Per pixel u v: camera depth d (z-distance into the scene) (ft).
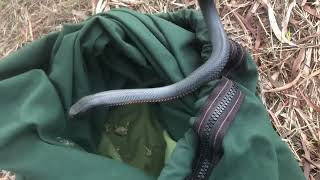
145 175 4.40
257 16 6.19
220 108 4.27
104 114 5.01
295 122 5.69
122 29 4.74
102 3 6.58
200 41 4.87
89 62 4.91
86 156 4.36
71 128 4.79
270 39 6.05
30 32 6.72
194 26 5.00
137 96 4.60
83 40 4.69
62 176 4.28
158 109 5.14
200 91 4.66
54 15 6.71
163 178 4.18
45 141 4.37
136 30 4.69
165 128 5.04
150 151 5.18
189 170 4.26
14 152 4.29
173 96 4.60
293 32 6.09
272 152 4.24
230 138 4.19
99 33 4.67
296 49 5.97
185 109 4.81
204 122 4.22
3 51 6.72
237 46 4.75
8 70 4.74
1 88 4.47
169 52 4.75
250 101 4.44
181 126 4.87
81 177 4.29
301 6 6.16
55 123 4.54
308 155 5.55
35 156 4.31
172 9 6.41
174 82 4.67
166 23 4.84
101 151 5.10
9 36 6.79
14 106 4.48
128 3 6.52
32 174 4.29
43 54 4.83
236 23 6.22
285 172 4.47
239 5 6.28
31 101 4.41
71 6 6.68
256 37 6.10
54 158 4.32
